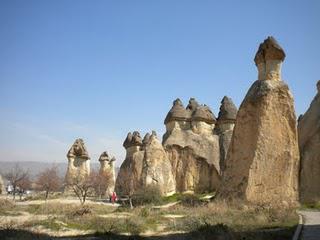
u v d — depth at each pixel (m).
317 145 37.00
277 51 35.94
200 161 55.41
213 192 52.91
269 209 26.02
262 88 35.31
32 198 56.88
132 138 62.59
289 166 33.34
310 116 40.72
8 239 17.67
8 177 79.31
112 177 73.88
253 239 16.48
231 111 59.38
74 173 66.56
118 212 34.28
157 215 28.75
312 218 22.34
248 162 33.84
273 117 34.44
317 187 35.59
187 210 31.94
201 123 58.75
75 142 68.38
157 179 50.06
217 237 17.52
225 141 57.06
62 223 23.52
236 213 26.27
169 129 59.94
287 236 16.59
